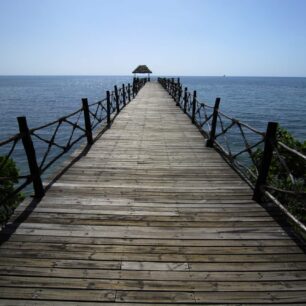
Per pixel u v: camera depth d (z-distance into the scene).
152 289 2.61
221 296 2.55
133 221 3.77
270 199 4.06
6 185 5.73
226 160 6.48
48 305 2.41
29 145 4.11
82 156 6.60
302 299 2.54
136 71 47.16
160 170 5.77
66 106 49.56
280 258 3.08
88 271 2.81
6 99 65.69
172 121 11.12
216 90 108.00
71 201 4.30
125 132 9.16
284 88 131.38
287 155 6.29
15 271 2.79
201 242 3.34
